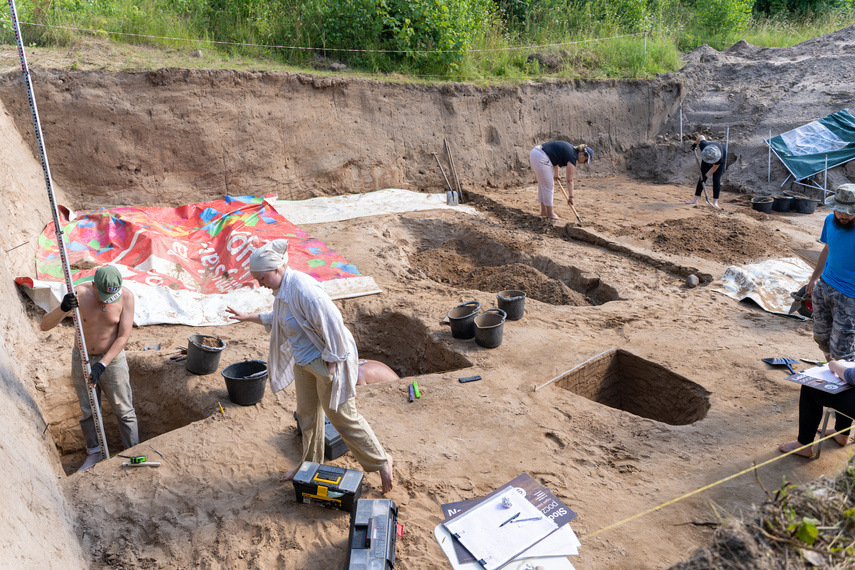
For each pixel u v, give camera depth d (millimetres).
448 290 8250
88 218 8820
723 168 11961
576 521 4031
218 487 4441
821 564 2260
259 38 12953
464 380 5848
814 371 4441
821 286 5156
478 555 3617
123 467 4648
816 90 14820
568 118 14812
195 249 8906
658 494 4316
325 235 9984
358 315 7516
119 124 10000
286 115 11406
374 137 12344
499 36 15570
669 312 7469
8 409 4480
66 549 3637
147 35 11484
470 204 12703
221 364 6137
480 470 4609
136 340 6625
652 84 15758
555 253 9602
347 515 4156
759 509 2562
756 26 21453
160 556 3895
